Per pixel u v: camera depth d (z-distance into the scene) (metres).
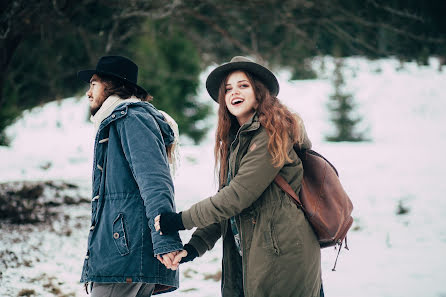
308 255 2.46
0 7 6.09
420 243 5.78
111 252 2.42
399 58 8.05
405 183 9.96
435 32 8.02
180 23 8.55
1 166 11.71
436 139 19.47
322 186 2.54
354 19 7.64
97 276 2.43
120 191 2.47
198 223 2.40
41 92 10.11
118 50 8.99
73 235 6.16
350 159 13.24
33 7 6.42
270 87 2.72
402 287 4.21
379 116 24.06
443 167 11.74
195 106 16.66
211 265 5.03
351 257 5.25
